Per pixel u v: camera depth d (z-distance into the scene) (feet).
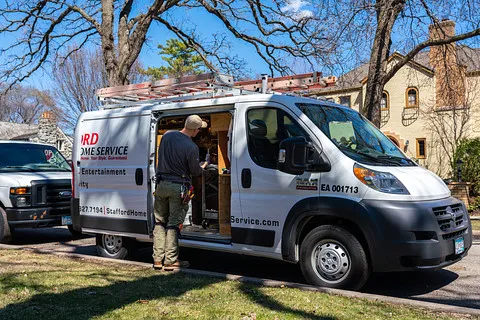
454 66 56.08
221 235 21.38
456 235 17.84
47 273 19.83
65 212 33.04
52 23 60.49
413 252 16.26
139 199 22.84
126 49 54.39
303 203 17.94
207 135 24.88
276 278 20.98
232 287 17.37
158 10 53.26
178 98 23.00
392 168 18.01
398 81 103.60
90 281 18.42
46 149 37.27
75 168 25.84
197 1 57.82
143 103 24.50
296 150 17.70
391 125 104.94
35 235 36.78
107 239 25.07
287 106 19.17
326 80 21.54
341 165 17.52
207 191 24.17
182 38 63.41
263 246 19.04
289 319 13.74
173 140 20.21
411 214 16.43
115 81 54.08
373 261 16.65
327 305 15.07
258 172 19.24
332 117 19.92
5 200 31.32
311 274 17.98
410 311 14.62
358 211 16.78
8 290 17.03
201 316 14.06
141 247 26.63
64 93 108.27
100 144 24.76
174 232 20.51
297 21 55.06
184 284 17.83
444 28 51.57
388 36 49.80
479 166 50.65
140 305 15.19
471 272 21.62
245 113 20.06
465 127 93.35
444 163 97.66
